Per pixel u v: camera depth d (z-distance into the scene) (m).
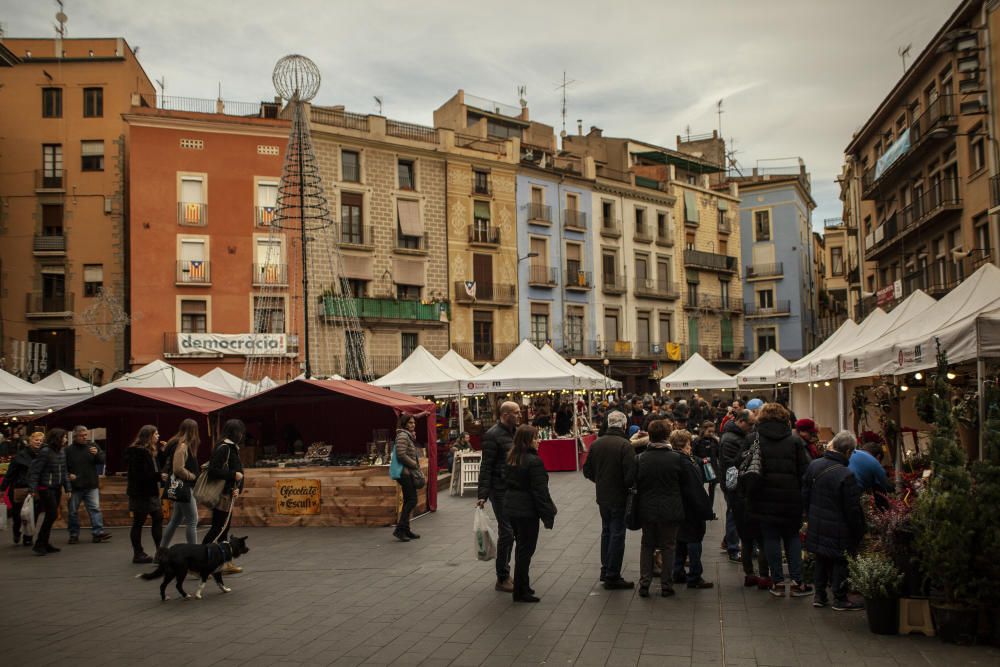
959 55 23.28
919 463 8.98
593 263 43.88
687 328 49.09
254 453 14.76
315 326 32.94
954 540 5.72
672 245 48.50
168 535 9.21
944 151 26.08
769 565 7.24
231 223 32.66
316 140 33.91
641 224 46.91
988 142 22.53
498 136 45.62
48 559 10.23
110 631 6.72
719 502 13.40
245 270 32.66
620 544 7.66
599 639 6.05
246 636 6.46
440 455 19.61
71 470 11.32
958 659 5.40
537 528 7.32
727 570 8.38
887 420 10.95
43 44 33.88
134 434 16.03
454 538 10.84
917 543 5.95
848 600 6.76
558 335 41.75
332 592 7.93
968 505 5.76
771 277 54.97
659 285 47.41
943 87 26.19
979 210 23.41
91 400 13.36
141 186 31.67
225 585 8.41
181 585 7.77
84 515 13.19
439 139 37.81
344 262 34.28
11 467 11.23
